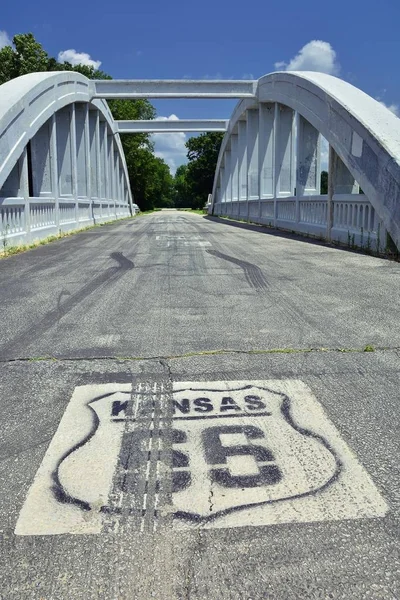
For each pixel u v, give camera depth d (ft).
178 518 7.29
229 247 42.86
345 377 12.48
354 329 16.67
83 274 28.91
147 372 12.99
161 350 14.75
